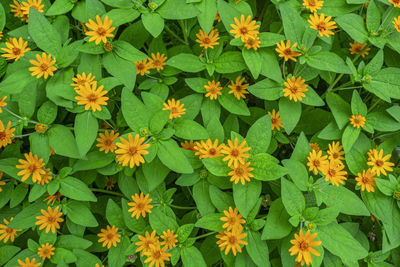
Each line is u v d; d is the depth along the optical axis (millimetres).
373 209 705
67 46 690
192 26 795
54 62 680
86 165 704
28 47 738
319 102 710
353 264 690
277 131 764
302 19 706
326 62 704
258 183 672
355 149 725
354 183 741
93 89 663
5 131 674
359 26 718
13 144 714
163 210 722
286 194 663
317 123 771
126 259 728
